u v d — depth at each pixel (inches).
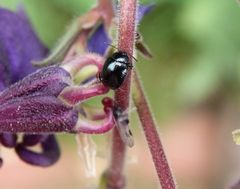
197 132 12.5
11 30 5.3
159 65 11.5
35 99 4.6
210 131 12.6
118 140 5.1
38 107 4.6
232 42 10.9
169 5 10.8
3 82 5.2
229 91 11.7
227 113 12.4
